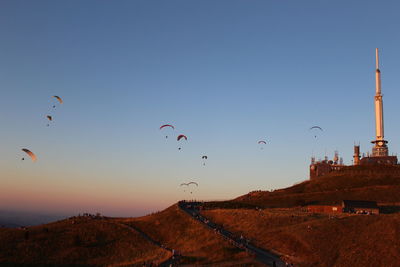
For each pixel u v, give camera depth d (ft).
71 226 332.39
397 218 244.63
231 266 211.00
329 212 357.41
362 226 246.06
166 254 260.62
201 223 326.03
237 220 326.85
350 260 209.05
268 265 211.00
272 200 503.20
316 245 231.71
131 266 238.89
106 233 317.42
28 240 289.33
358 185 536.83
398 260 199.31
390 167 619.67
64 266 253.44
